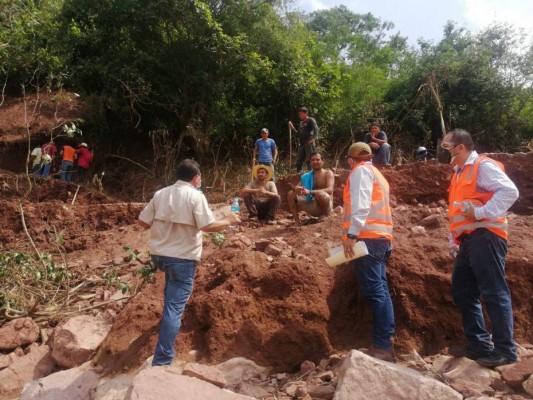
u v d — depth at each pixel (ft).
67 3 49.62
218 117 49.14
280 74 50.49
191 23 46.39
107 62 47.32
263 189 24.82
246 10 49.55
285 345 13.16
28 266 20.34
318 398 11.12
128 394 9.78
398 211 21.53
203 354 12.89
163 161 48.62
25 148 47.83
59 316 17.95
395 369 10.38
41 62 48.39
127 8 46.16
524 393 10.55
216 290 14.07
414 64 64.23
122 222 29.73
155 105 49.57
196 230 12.62
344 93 58.34
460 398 9.98
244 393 11.62
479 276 11.32
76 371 13.57
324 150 51.62
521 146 55.11
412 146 54.44
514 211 24.44
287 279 14.10
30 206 29.71
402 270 14.24
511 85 57.11
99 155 49.73
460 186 11.72
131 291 19.19
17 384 14.38
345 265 14.71
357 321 13.80
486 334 11.94
